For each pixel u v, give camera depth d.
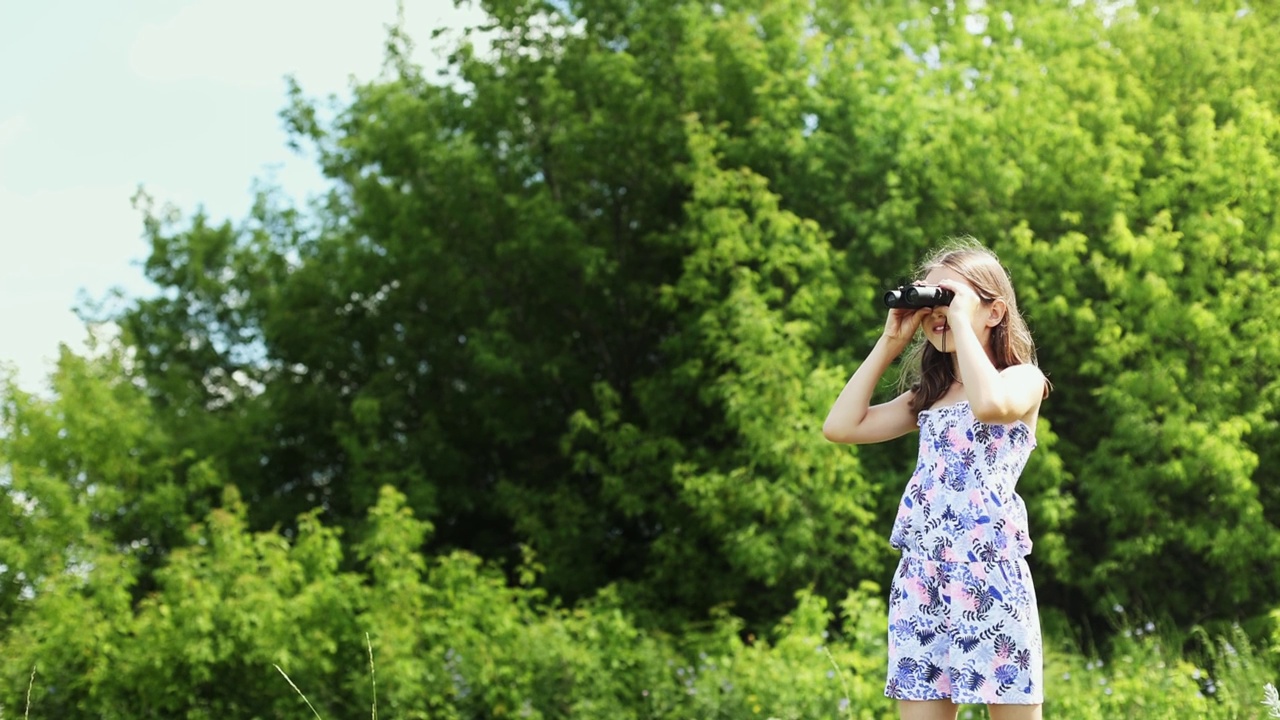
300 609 8.18
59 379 10.38
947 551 2.65
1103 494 9.18
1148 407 9.07
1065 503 9.16
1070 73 10.07
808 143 10.02
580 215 12.27
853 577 9.59
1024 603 2.60
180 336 15.03
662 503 10.77
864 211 10.04
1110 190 9.34
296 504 13.15
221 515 8.88
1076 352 9.93
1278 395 8.91
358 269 12.16
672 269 11.87
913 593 2.69
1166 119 9.52
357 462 11.85
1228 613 9.28
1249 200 9.05
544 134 12.00
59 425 10.08
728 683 7.58
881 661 7.44
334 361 13.46
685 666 8.38
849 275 10.02
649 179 11.66
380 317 13.03
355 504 11.84
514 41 12.27
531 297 12.38
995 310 2.80
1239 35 10.18
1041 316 9.52
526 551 9.44
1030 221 10.05
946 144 9.59
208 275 15.05
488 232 11.80
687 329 10.40
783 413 9.03
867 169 9.96
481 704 8.11
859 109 10.02
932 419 2.75
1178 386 9.09
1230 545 8.75
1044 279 9.58
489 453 12.98
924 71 10.64
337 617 8.41
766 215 9.53
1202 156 9.16
